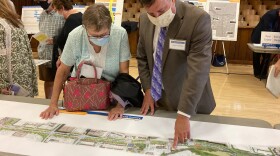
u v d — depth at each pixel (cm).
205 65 121
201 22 121
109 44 143
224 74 522
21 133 126
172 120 139
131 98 148
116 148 115
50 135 125
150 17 126
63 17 321
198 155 111
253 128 132
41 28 332
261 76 489
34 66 204
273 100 392
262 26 457
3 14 176
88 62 144
